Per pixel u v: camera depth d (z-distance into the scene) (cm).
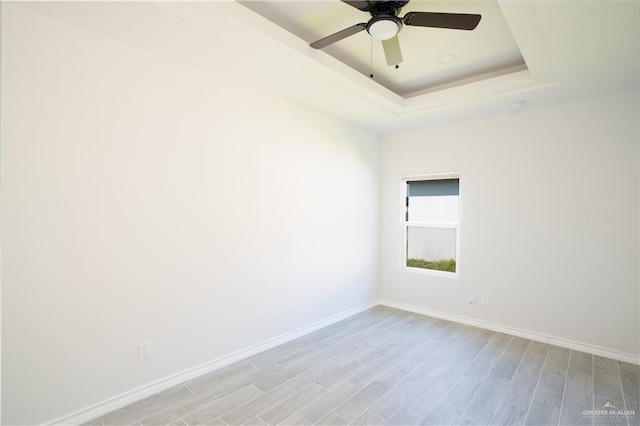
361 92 332
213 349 287
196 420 219
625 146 313
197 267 275
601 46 232
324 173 396
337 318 416
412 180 461
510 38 268
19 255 193
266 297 330
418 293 453
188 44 235
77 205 213
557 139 348
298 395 249
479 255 400
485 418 223
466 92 337
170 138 258
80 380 215
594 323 326
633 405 238
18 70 192
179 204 263
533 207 362
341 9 236
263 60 261
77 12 197
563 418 223
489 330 387
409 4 226
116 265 230
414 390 257
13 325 192
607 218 321
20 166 193
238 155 305
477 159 402
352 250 439
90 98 218
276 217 340
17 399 193
